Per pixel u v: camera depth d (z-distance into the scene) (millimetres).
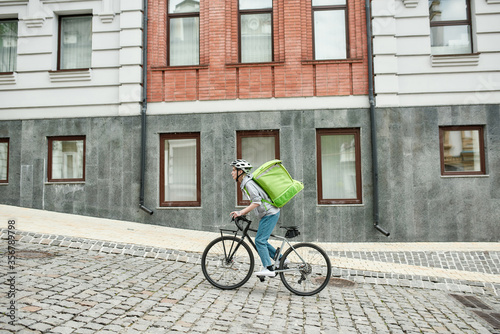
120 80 10070
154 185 9891
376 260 7441
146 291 4965
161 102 10055
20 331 3467
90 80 10258
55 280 5012
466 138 9508
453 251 7844
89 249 6824
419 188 9336
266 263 5258
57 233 7422
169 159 10133
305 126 9672
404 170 9383
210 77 9961
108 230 8305
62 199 10070
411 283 6176
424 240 9250
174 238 8164
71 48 10758
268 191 5195
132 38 10109
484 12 9555
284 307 4777
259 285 5664
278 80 9805
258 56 10250
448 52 9867
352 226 9383
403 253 7824
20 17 10539
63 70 10242
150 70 10133
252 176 5246
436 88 9484
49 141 10344
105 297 4590
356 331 4156
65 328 3645
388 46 9547
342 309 4852
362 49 9750
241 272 5395
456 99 9453
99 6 10359
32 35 10492
